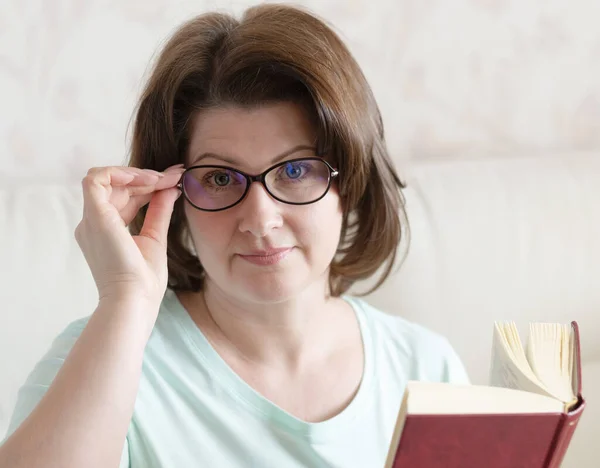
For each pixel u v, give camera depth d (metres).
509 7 1.50
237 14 1.39
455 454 0.59
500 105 1.55
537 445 0.60
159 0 1.38
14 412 0.83
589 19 1.52
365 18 1.46
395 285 1.29
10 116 1.38
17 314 1.16
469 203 1.33
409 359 1.06
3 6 1.33
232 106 0.83
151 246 0.84
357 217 1.07
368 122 0.95
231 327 0.96
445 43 1.50
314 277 0.89
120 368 0.72
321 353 1.00
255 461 0.90
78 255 1.20
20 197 1.24
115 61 1.40
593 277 1.32
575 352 0.69
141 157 0.95
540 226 1.33
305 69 0.81
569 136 1.58
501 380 0.73
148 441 0.88
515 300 1.31
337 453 0.93
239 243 0.84
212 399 0.93
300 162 0.84
